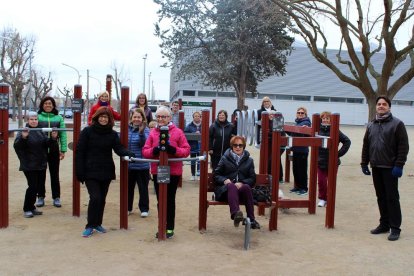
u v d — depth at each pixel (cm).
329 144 666
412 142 2642
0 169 622
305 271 489
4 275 457
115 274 466
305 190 959
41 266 484
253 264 507
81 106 695
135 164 721
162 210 583
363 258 538
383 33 1272
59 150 779
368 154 657
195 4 2769
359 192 977
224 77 2866
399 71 5325
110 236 604
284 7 1416
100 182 623
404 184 1094
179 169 596
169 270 481
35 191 697
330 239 617
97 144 603
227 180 608
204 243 583
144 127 735
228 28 2762
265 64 2939
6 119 619
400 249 575
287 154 1100
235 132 1023
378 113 631
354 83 1411
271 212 651
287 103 5344
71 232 618
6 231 616
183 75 2966
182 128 1101
